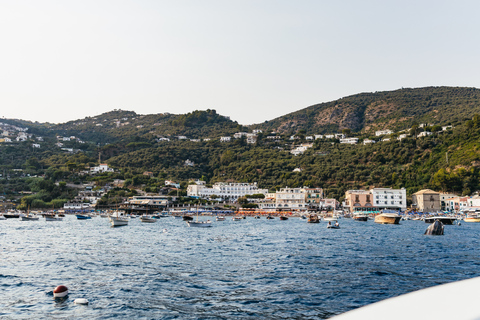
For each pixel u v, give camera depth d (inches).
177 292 1492.4
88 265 2052.2
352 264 2030.0
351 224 5797.2
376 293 1460.4
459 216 7170.3
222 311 1259.2
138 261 2175.2
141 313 1242.0
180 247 2805.1
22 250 2642.7
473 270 1856.5
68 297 1425.9
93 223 6220.5
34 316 1216.8
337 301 1362.0
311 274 1791.3
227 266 2009.1
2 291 1512.1
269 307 1299.2
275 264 2055.9
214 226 5388.8
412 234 3816.4
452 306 131.3
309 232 4175.7
